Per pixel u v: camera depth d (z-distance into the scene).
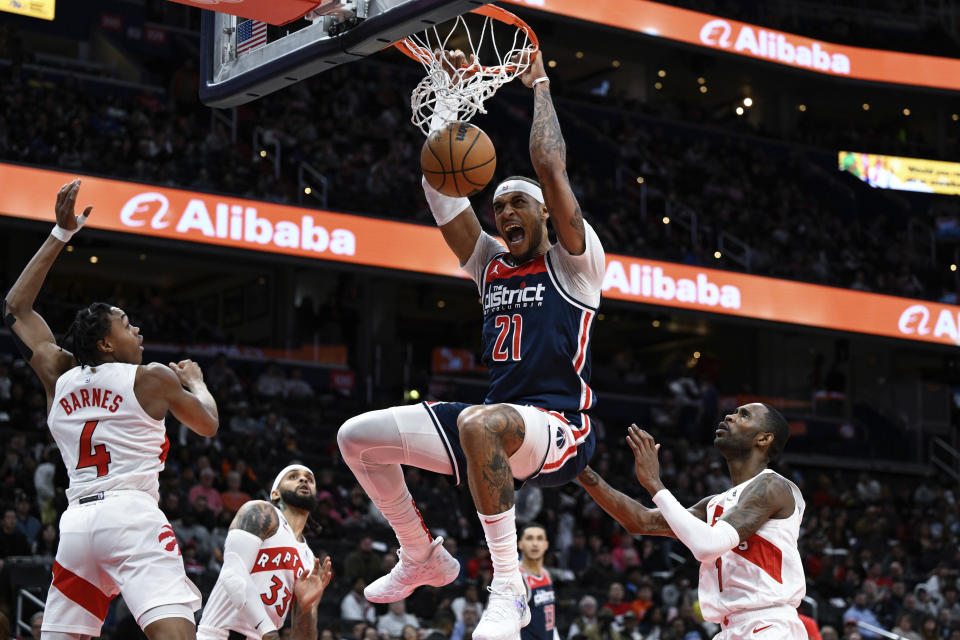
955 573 16.20
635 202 26.53
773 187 28.89
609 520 17.28
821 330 21.77
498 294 4.35
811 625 7.17
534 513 16.19
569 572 15.22
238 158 21.41
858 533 18.98
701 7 24.03
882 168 31.19
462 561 15.56
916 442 25.45
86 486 4.48
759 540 4.93
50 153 18.95
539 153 4.14
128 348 4.70
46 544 12.80
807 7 30.78
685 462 20.44
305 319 23.50
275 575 6.26
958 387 28.66
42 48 24.94
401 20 4.32
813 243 27.23
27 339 4.89
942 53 26.14
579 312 4.25
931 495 22.23
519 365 4.22
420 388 22.28
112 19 24.97
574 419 4.21
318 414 19.88
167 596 4.39
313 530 6.90
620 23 22.31
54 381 4.82
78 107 20.91
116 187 16.44
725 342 29.34
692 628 13.25
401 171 23.25
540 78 4.49
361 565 13.39
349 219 18.42
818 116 32.91
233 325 25.80
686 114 30.31
